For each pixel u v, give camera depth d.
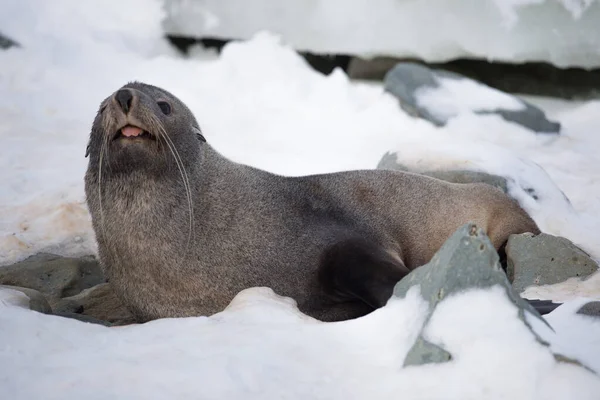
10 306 20.23
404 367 15.61
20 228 33.69
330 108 54.34
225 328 18.27
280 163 43.53
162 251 24.72
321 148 47.66
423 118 52.31
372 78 62.72
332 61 64.00
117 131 23.72
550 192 36.91
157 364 16.00
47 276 29.94
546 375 14.80
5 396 14.80
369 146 48.22
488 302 15.95
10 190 37.31
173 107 25.50
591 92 60.12
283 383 15.34
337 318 25.97
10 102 49.75
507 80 62.03
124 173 24.38
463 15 59.03
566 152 48.75
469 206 31.36
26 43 58.19
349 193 29.02
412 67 55.25
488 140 50.41
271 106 54.34
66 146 44.00
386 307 18.03
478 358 15.24
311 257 26.06
